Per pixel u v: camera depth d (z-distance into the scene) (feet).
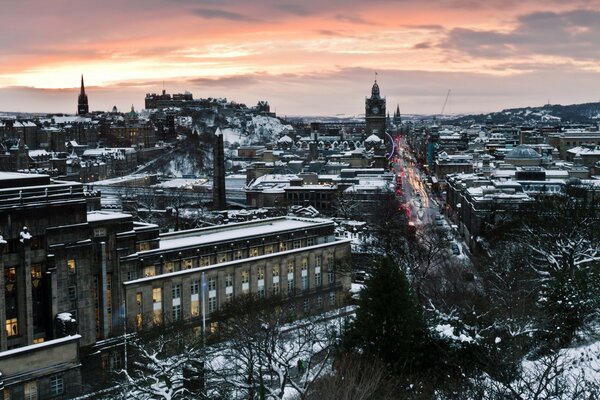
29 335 401.70
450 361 266.57
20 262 398.83
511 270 471.21
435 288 430.20
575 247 444.14
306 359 353.31
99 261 443.73
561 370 202.28
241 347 313.73
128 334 433.48
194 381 295.07
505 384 204.85
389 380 251.19
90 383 412.16
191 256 497.05
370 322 279.69
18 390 366.63
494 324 281.95
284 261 554.46
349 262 606.14
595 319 308.19
